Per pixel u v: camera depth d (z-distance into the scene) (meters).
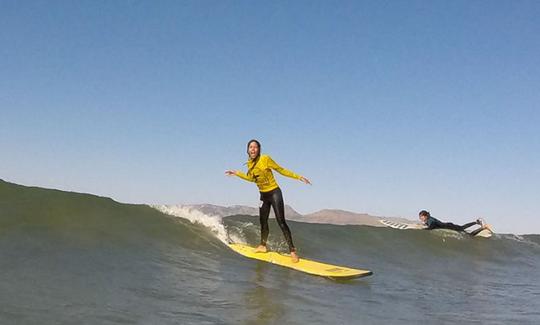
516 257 13.29
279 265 7.59
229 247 8.11
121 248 6.53
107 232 6.98
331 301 5.91
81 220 7.07
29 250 5.59
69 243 6.18
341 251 10.20
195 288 5.51
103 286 4.97
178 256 6.86
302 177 7.89
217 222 9.09
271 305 5.28
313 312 5.26
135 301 4.68
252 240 9.11
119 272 5.57
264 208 8.16
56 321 3.83
